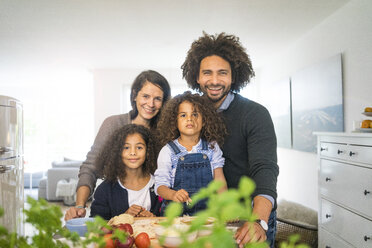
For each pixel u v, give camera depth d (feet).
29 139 28.99
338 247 7.43
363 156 6.42
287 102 16.58
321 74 12.62
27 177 25.79
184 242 1.14
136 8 11.51
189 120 5.10
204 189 1.13
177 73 22.43
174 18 12.53
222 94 5.18
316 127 13.16
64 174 19.51
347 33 10.86
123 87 23.04
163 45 16.43
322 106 12.55
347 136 7.05
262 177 4.25
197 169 5.12
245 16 12.28
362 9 9.90
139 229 3.39
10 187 9.61
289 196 17.01
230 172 5.18
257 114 4.90
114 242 2.53
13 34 14.49
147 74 5.93
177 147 5.25
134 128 5.31
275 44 16.29
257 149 4.63
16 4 11.12
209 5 11.27
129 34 14.57
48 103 29.43
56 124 29.40
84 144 29.50
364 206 6.37
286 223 9.29
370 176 6.19
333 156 7.74
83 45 16.38
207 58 5.16
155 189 5.15
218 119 5.12
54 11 11.78
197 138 5.29
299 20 12.70
